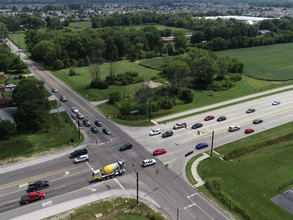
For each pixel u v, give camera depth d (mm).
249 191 57781
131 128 86312
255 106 105625
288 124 89688
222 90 128625
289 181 61000
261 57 199500
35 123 80500
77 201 53969
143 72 156125
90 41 178750
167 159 69375
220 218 50156
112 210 51938
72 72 146750
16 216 49750
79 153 69688
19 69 150500
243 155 72500
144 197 55500
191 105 107562
